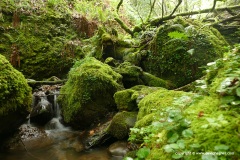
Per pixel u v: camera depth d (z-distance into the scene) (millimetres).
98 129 4676
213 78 2424
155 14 9680
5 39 6957
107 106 5059
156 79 5406
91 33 8281
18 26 7301
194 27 5605
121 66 5801
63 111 5320
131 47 6406
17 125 4578
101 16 8047
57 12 8305
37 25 7617
